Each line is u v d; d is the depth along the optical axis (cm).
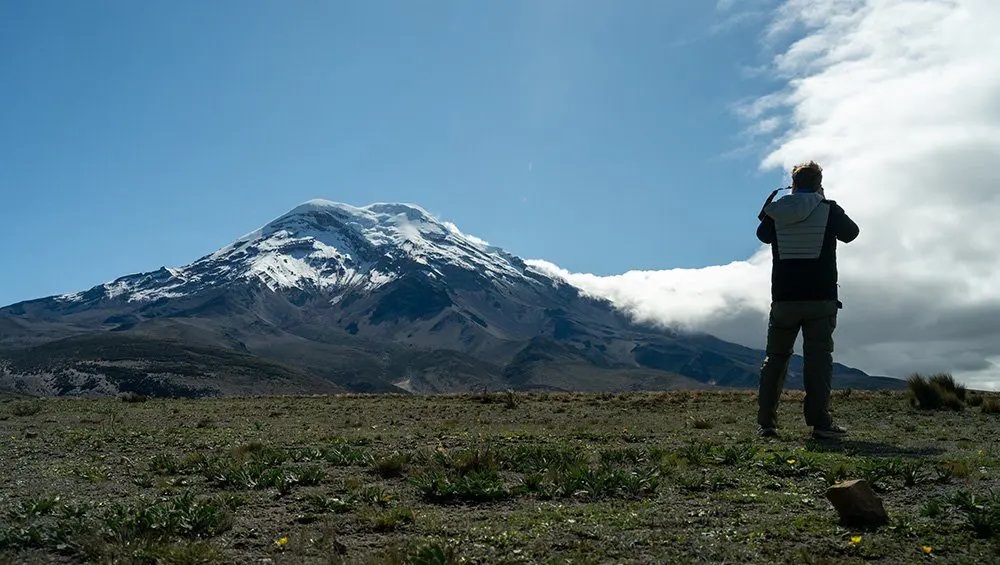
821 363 1213
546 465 956
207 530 687
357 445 1282
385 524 690
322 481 923
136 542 638
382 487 885
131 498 854
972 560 543
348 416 1962
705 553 579
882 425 1423
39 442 1448
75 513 767
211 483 945
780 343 1266
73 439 1471
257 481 904
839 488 652
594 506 744
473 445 1203
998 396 1895
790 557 564
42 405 2648
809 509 706
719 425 1470
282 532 686
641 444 1187
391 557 567
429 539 635
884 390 2433
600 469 865
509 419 1772
